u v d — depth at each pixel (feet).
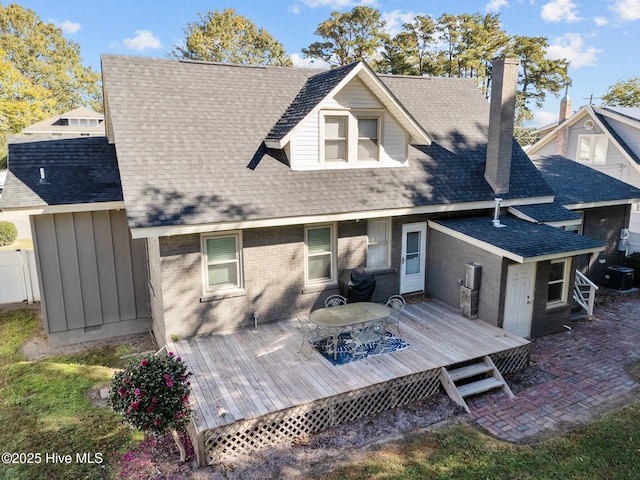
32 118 123.13
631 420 27.45
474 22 139.44
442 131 49.85
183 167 35.29
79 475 22.94
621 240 56.34
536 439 25.71
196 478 22.68
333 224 39.22
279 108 43.73
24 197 35.29
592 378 32.71
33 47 194.70
